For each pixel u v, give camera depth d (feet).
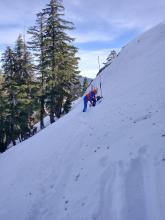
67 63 106.42
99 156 31.17
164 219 18.33
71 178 31.04
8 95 107.96
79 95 134.41
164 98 38.96
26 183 38.27
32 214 29.35
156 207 19.60
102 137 36.63
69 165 34.53
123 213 20.54
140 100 43.32
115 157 28.63
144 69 61.67
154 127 31.17
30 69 112.78
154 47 75.00
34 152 49.42
